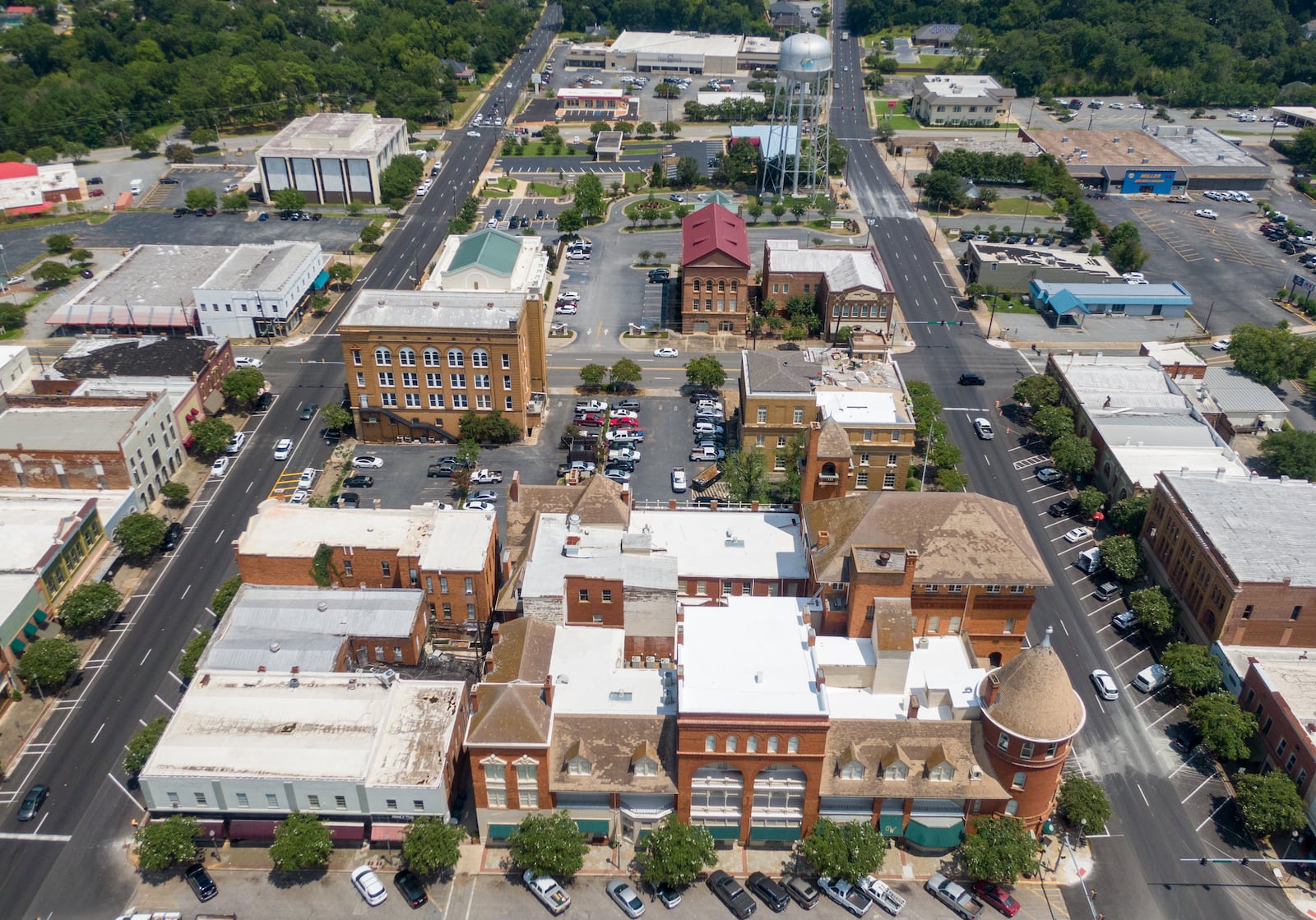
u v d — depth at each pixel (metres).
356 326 182.25
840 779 111.31
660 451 190.25
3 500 157.75
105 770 124.56
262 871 112.25
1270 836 117.69
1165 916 108.88
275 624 132.38
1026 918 108.50
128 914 106.56
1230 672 133.25
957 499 132.38
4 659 132.88
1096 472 182.50
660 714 114.88
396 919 107.62
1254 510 147.62
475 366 185.88
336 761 111.81
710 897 110.38
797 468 161.00
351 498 173.12
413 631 131.88
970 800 111.69
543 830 108.88
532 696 112.00
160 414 175.75
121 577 156.38
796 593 136.88
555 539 136.88
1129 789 123.19
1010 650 131.88
